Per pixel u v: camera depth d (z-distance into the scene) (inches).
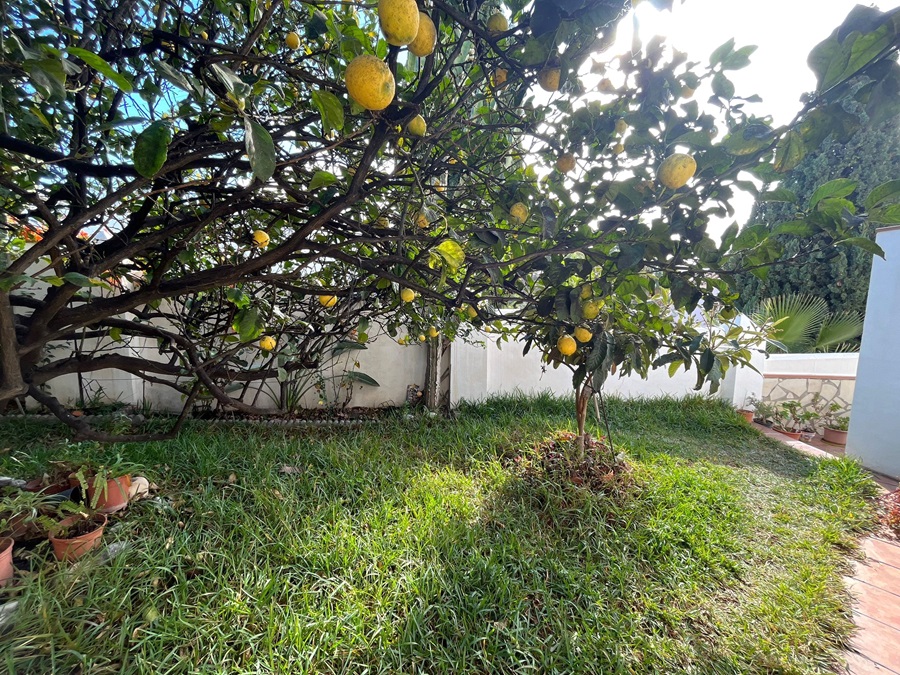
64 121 62.6
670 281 51.8
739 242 46.3
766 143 37.1
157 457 106.7
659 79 42.3
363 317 102.2
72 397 154.2
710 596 77.5
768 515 107.6
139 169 30.7
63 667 51.9
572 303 57.6
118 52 46.3
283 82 61.2
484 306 80.4
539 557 81.9
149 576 66.6
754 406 218.2
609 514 98.5
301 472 106.1
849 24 28.7
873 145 255.1
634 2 33.3
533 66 39.7
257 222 92.5
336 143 42.3
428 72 36.0
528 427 152.7
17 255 77.3
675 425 183.0
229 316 96.5
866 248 39.0
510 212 56.5
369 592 68.9
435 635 63.2
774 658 64.7
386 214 67.2
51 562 65.7
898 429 143.9
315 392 178.7
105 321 72.3
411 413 175.2
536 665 60.6
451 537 83.0
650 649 64.4
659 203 43.3
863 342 153.4
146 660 53.2
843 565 90.4
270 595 66.0
